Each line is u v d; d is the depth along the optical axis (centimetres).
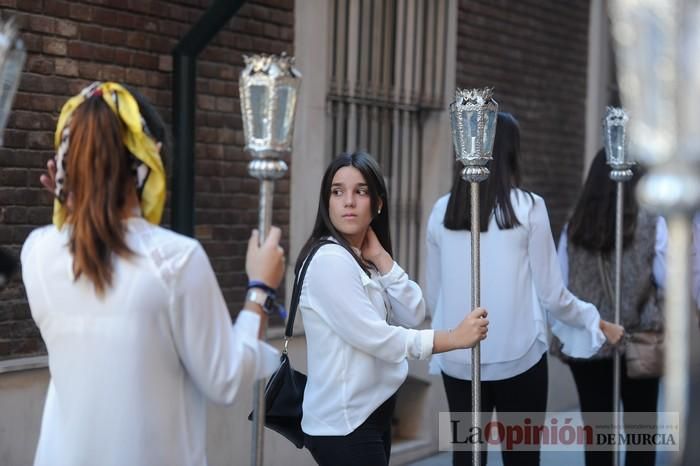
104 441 224
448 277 419
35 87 429
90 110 230
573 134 819
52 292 230
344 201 344
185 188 478
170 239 231
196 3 503
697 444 200
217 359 229
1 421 411
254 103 251
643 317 455
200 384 232
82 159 228
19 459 418
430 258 437
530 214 404
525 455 418
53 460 230
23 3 423
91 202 226
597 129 845
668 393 162
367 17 611
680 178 155
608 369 472
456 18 674
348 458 332
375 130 625
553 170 793
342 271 329
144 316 224
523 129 754
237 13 527
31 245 239
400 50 635
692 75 155
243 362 234
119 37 465
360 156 351
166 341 228
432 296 439
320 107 574
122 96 235
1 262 253
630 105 162
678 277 161
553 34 788
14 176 423
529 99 761
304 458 563
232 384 232
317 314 334
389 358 326
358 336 325
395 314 362
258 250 249
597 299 464
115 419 224
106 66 459
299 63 562
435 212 432
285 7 554
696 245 430
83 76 449
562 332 448
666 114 156
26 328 431
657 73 157
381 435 342
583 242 466
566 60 806
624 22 160
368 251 363
